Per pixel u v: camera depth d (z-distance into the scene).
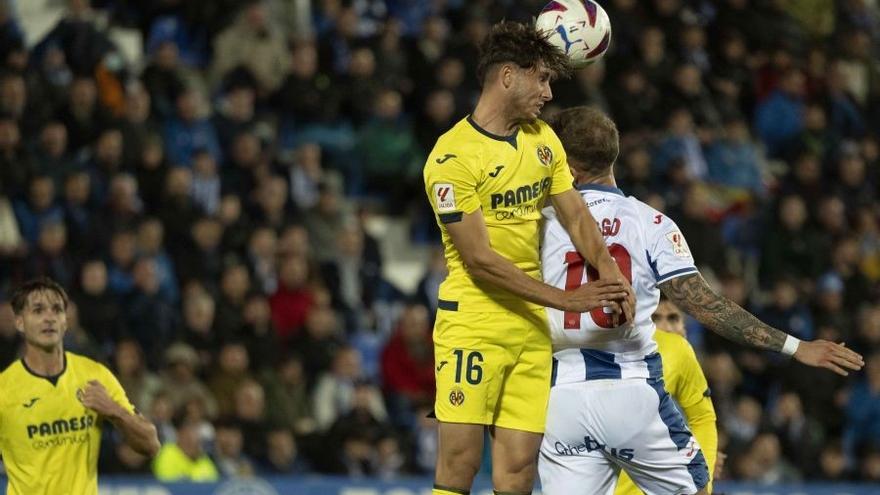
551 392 18.52
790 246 46.84
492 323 18.08
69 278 36.28
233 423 35.56
